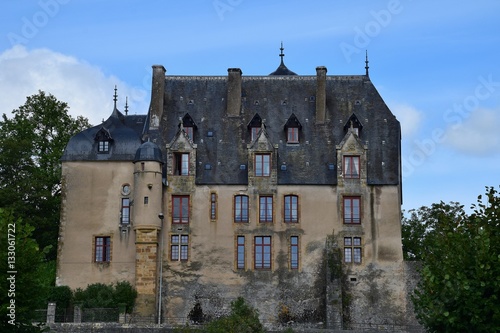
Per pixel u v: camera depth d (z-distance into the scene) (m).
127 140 65.88
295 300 63.38
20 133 79.31
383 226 64.31
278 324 62.75
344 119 68.44
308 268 63.84
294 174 65.56
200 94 70.12
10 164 76.00
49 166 79.25
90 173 65.25
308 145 67.12
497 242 37.28
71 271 63.91
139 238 62.91
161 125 68.12
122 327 55.12
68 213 64.81
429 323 37.81
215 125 68.25
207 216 64.88
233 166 66.19
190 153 65.88
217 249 64.44
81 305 59.41
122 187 65.00
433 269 38.72
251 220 64.81
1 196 73.31
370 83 70.31
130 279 63.53
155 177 63.38
